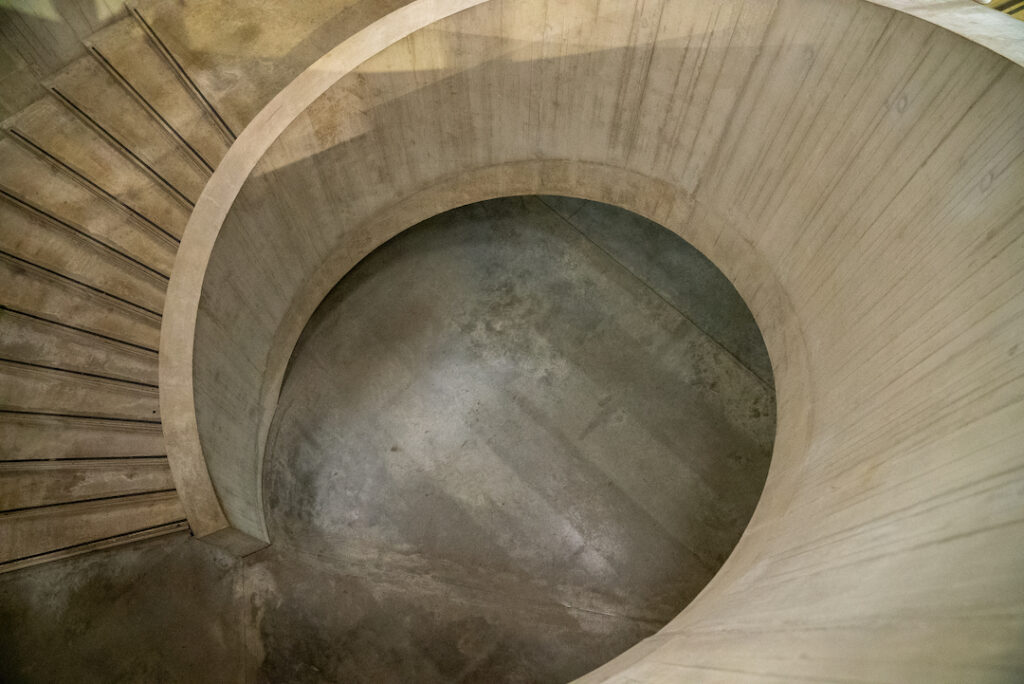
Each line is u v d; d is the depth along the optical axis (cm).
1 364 695
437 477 874
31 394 699
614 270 960
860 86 491
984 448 308
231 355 743
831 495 454
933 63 428
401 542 842
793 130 570
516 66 670
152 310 740
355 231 848
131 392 723
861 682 227
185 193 763
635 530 839
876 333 495
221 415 738
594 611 804
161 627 737
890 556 310
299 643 776
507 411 903
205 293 659
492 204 998
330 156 730
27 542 693
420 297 959
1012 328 341
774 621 347
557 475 870
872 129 493
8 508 685
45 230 734
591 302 948
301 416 901
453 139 768
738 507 838
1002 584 221
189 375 653
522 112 728
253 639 766
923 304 438
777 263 662
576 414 897
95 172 756
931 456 352
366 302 958
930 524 303
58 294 725
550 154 778
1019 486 260
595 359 920
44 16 765
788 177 599
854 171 521
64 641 705
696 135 660
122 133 771
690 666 369
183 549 761
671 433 878
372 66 657
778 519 536
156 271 747
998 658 191
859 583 312
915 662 217
